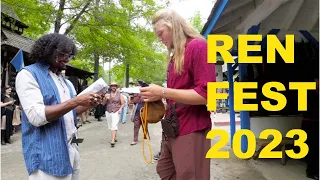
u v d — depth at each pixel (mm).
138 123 6734
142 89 1730
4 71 9836
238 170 4562
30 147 1658
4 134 7043
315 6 4367
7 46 9531
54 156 1651
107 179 4141
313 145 4105
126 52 12062
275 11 4488
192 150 1797
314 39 5008
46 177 1631
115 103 6648
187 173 1799
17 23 11750
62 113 1609
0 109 6277
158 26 1892
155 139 7488
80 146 6594
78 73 16969
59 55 1744
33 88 1636
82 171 4551
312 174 4129
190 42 1792
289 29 4977
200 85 1701
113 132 6609
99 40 11570
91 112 15547
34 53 1756
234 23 4867
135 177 4223
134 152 5887
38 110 1576
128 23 10656
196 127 1811
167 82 1991
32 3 8625
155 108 1906
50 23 9555
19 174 4426
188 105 1828
